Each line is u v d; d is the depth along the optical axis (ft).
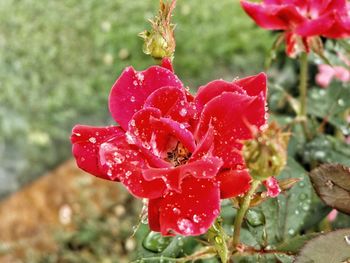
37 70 3.36
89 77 3.35
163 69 0.56
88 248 2.58
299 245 0.57
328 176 0.56
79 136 0.56
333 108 0.87
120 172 0.52
